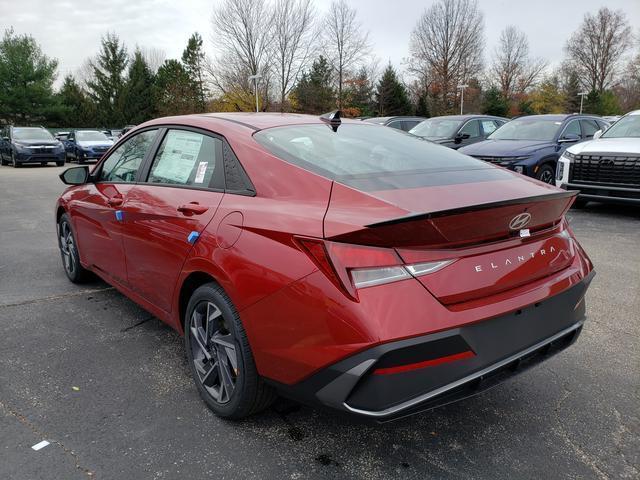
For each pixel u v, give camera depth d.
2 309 4.20
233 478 2.23
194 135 3.13
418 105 57.41
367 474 2.27
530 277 2.33
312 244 2.08
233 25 48.28
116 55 61.84
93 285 4.84
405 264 1.99
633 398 2.88
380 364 1.92
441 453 2.41
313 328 2.05
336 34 54.28
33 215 8.84
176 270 2.86
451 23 58.91
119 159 3.89
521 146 9.29
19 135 21.28
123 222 3.45
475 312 2.06
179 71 58.62
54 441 2.46
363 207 2.13
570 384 3.04
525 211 2.24
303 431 2.58
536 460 2.36
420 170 2.62
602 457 2.38
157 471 2.27
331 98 52.94
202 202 2.77
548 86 69.44
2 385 2.99
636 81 68.81
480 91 62.72
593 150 8.07
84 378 3.08
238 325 2.43
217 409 2.66
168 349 3.49
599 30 73.12
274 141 2.74
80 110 58.50
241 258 2.35
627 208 9.10
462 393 2.13
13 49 49.66
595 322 3.93
